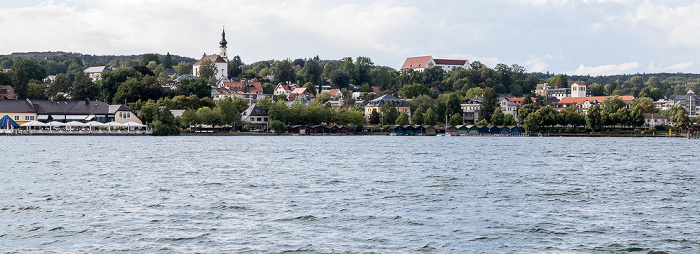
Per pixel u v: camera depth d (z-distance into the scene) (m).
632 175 97.00
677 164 119.62
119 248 45.75
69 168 99.19
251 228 52.34
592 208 63.47
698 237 50.22
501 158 132.38
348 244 47.38
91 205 62.53
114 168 100.19
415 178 89.62
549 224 54.91
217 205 63.28
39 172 92.44
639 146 194.00
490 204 65.44
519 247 46.94
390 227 53.22
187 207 61.88
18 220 54.59
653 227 53.94
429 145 191.12
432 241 48.44
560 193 74.44
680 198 70.94
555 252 45.66
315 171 99.12
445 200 68.00
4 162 108.25
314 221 55.47
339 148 167.62
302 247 46.44
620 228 53.47
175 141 195.62
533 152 156.00
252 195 70.62
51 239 48.06
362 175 93.38
